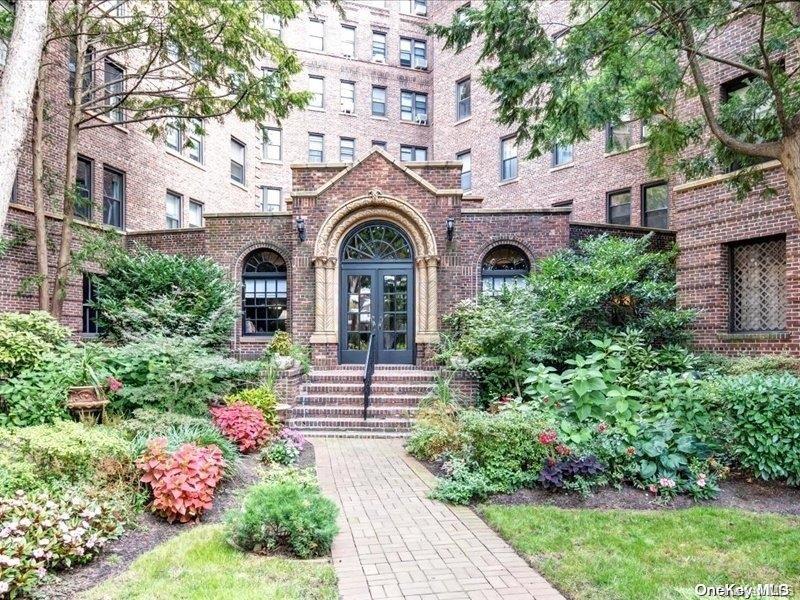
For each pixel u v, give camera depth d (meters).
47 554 3.80
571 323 10.30
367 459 7.94
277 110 11.37
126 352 8.57
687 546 4.53
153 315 11.31
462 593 3.79
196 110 12.74
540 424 6.54
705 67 13.23
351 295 12.66
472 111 23.28
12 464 4.92
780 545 4.54
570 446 6.33
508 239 12.94
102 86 11.28
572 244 13.52
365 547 4.64
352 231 12.62
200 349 9.70
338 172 12.99
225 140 20.89
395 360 12.52
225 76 11.86
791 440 6.12
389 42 27.98
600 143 18.11
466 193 23.48
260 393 9.21
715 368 9.22
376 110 27.86
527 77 6.39
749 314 10.21
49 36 10.38
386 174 12.38
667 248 14.27
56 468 5.07
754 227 9.82
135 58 15.15
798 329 9.14
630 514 5.33
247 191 22.45
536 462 6.30
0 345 7.32
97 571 4.00
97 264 13.43
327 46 26.88
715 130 6.99
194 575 3.90
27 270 11.16
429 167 12.80
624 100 8.85
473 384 10.32
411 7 28.77
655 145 9.30
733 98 9.14
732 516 5.24
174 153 17.53
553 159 19.91
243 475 6.54
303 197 12.38
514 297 10.66
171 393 8.05
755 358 9.22
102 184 14.41
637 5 6.45
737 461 6.56
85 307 13.41
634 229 14.18
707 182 10.63
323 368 12.08
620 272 10.37
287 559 4.30
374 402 10.68
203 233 14.30
